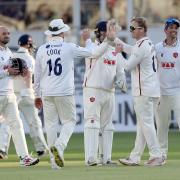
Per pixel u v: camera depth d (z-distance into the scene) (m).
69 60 40.25
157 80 41.78
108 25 40.25
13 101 42.53
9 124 42.75
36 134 49.62
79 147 57.94
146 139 41.66
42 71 40.50
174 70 42.78
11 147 59.53
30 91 48.84
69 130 40.50
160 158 41.81
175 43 42.94
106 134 42.47
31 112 49.34
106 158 42.50
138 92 41.50
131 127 72.62
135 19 41.50
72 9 86.62
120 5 83.56
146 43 41.25
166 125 43.44
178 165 42.16
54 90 40.16
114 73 41.97
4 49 42.12
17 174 37.91
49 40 40.62
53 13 87.38
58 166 40.31
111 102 42.28
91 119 41.84
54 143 40.72
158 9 83.94
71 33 78.31
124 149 55.88
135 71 41.62
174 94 42.91
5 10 87.25
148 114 41.56
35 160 42.72
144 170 39.28
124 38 79.25
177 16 84.25
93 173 38.00
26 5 87.19
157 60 42.97
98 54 40.41
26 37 48.06
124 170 39.34
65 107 40.47
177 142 61.91
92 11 82.88
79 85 72.25
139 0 83.75
